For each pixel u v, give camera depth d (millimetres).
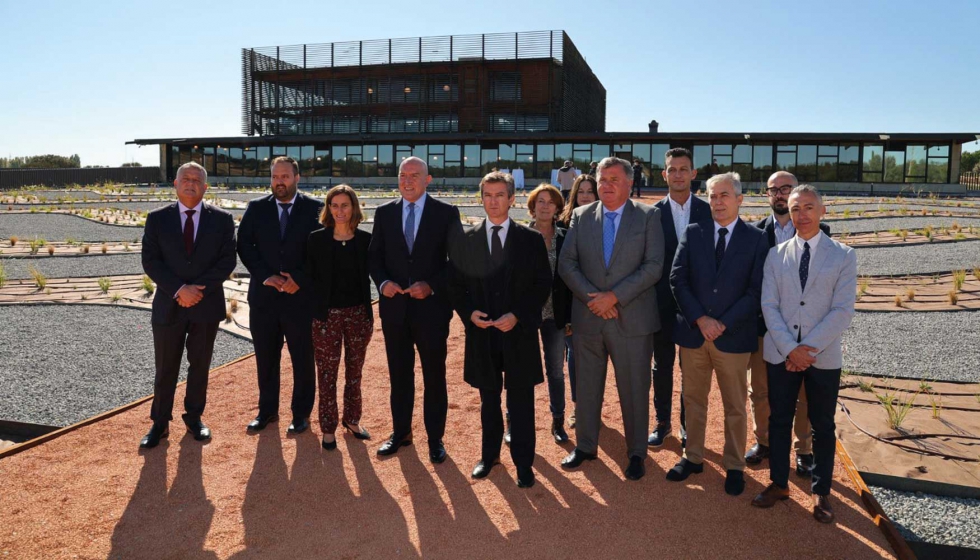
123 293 10266
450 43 39375
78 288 10703
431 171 38469
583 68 45031
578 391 4398
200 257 4711
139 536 3443
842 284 3725
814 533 3521
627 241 4254
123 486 3990
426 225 4594
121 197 29281
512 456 4121
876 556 3311
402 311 4488
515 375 4078
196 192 4734
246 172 41312
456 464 4395
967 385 5836
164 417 4688
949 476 4098
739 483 3984
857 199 26641
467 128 39031
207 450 4562
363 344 4793
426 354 4449
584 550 3340
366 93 41188
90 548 3322
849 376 6129
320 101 42438
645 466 4398
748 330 4016
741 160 34438
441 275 4535
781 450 3830
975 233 15250
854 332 7836
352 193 4617
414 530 3531
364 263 4754
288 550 3330
